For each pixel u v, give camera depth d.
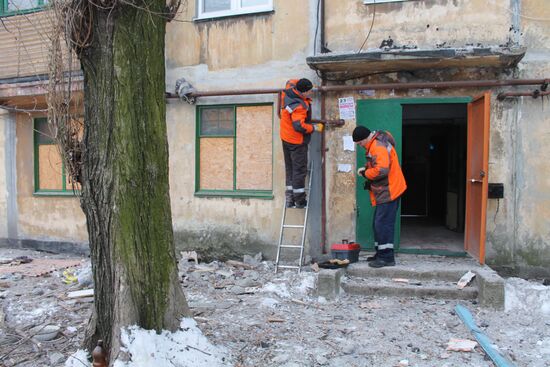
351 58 6.93
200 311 6.04
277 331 5.43
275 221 8.32
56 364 4.61
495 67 7.27
